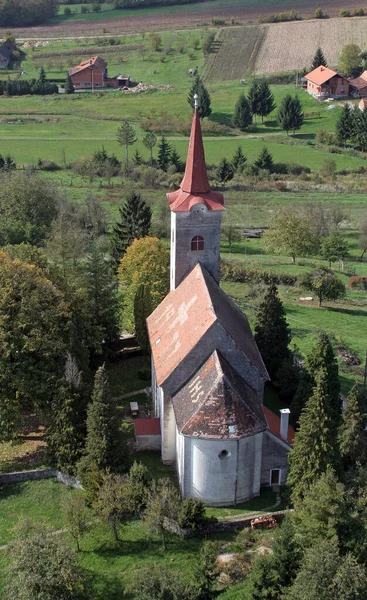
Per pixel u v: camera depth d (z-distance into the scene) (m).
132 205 94.94
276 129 180.50
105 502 46.06
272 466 51.81
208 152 160.25
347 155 161.50
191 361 51.44
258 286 89.62
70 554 41.78
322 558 37.91
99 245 99.12
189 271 60.78
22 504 50.84
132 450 56.44
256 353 56.38
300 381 57.72
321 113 188.00
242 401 48.81
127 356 72.75
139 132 173.00
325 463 47.09
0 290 57.06
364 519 42.03
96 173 145.00
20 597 40.16
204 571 40.03
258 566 40.72
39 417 62.16
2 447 58.19
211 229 59.28
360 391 54.12
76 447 52.53
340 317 84.38
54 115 186.12
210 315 51.06
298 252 102.75
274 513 49.03
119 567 44.94
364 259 108.44
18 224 94.44
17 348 56.50
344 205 131.25
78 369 55.62
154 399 61.94
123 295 76.62
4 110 190.12
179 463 51.16
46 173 145.00
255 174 148.75
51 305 58.66
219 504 50.19
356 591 36.44
